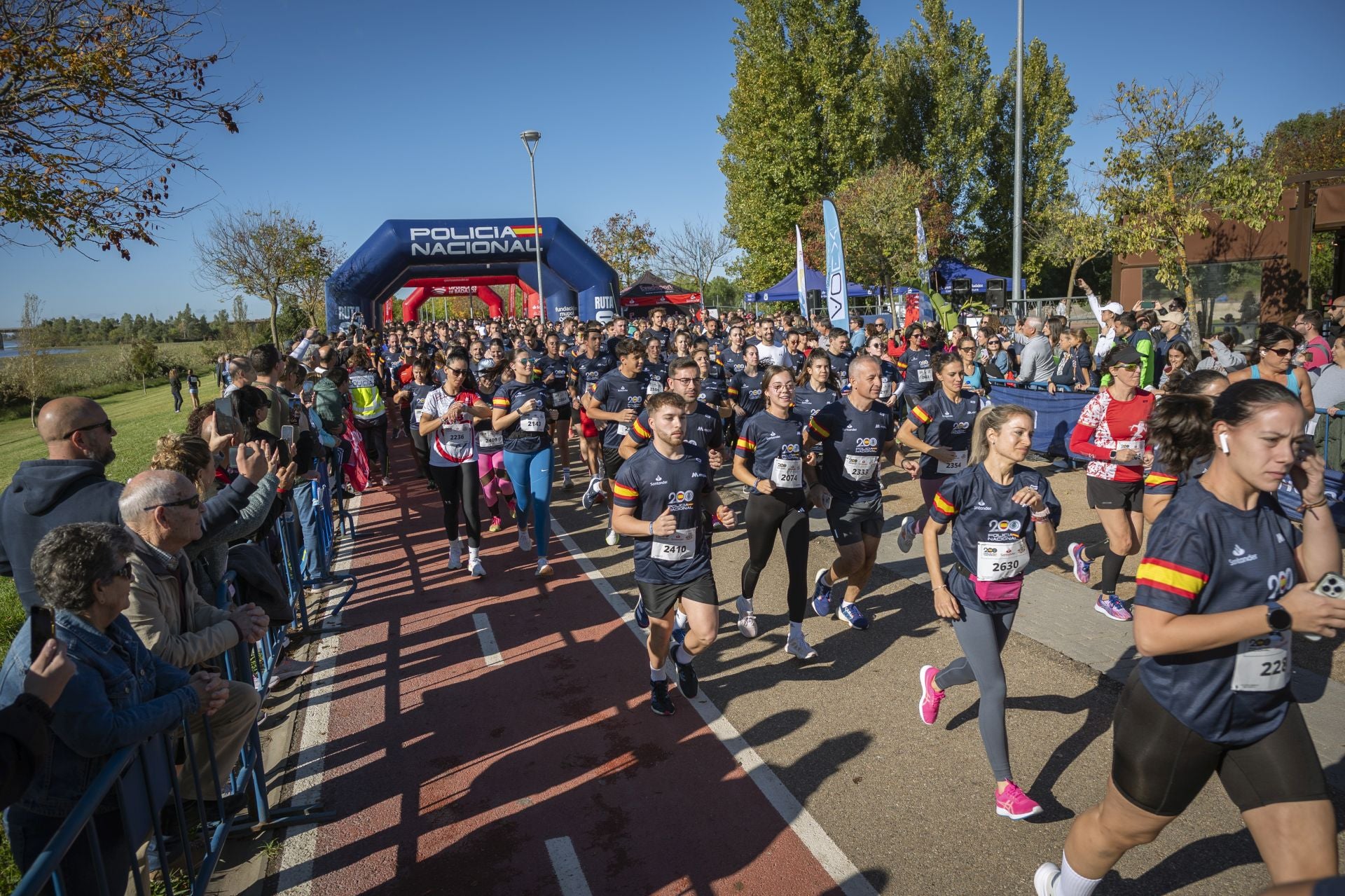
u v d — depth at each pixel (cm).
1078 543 643
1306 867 227
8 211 542
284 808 398
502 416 710
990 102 3394
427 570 776
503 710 495
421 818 390
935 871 338
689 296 3684
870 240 2784
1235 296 1692
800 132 3281
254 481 388
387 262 2559
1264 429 226
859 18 3306
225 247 2772
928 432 602
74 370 4456
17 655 254
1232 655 235
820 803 388
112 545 262
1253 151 1532
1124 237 1528
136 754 271
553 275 2889
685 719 473
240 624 349
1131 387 536
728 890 334
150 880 333
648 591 454
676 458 439
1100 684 479
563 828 379
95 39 572
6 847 371
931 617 599
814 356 666
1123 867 331
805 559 530
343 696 522
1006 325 1886
